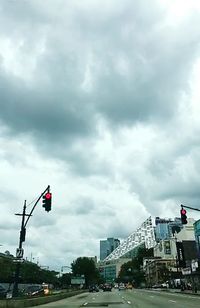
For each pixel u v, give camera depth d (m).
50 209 23.34
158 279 130.75
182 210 30.38
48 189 24.14
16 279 25.45
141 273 163.38
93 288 92.00
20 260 25.25
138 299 39.25
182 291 62.16
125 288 109.31
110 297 47.75
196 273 74.38
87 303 34.12
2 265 97.12
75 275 163.50
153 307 25.89
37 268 124.88
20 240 25.48
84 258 167.50
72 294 59.28
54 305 31.23
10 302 23.42
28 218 25.81
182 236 129.88
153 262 140.00
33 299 29.72
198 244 74.06
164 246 148.25
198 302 31.39
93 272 165.88
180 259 96.44
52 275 148.50
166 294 53.53
